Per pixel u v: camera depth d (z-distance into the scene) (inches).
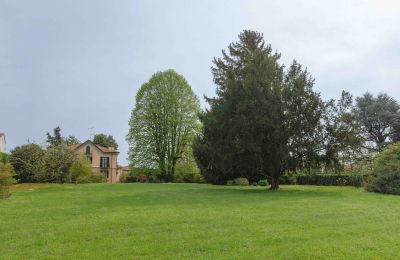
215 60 1542.8
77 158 1647.4
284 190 1112.8
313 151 1090.7
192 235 376.5
